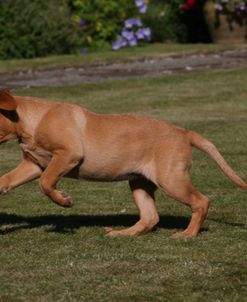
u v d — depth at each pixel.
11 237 8.52
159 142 8.46
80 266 7.47
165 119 15.61
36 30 25.28
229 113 16.28
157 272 7.30
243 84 19.59
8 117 8.28
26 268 7.45
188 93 18.50
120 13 27.86
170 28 29.52
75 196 10.60
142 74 21.34
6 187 8.50
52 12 25.94
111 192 10.80
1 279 7.16
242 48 26.78
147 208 8.81
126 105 17.02
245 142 13.70
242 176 11.55
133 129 8.47
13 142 13.89
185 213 9.73
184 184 8.45
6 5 25.00
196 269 7.39
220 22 27.98
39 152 8.41
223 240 8.36
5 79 20.56
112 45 27.45
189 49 26.77
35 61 24.06
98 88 19.03
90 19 27.41
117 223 9.26
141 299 6.71
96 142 8.38
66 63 23.61
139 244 8.21
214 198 10.37
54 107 8.36
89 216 9.60
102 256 7.76
